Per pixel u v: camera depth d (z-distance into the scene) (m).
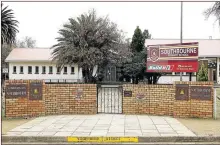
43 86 12.09
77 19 34.78
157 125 10.16
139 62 36.25
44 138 8.47
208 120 11.20
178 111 11.77
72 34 33.47
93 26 33.28
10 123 10.48
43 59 44.69
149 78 36.28
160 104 12.23
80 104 12.48
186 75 39.72
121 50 34.59
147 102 12.38
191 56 12.93
